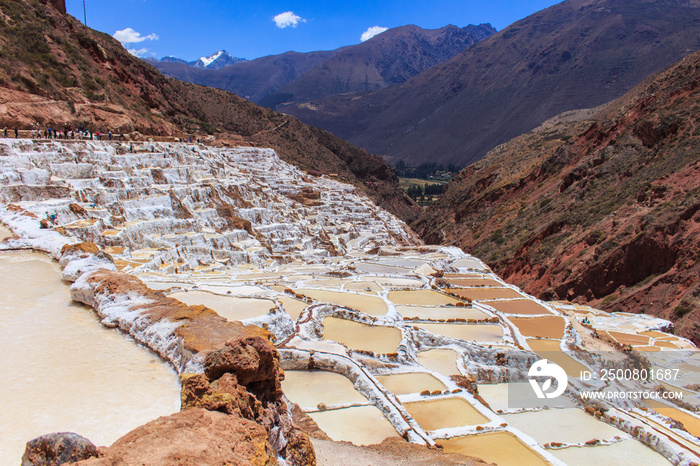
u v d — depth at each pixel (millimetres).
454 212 157375
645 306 62250
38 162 50531
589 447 24188
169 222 55000
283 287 42531
